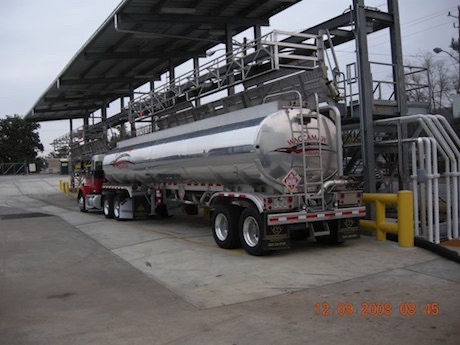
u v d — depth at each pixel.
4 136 84.12
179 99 16.12
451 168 9.54
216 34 18.81
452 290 6.04
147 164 13.30
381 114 10.96
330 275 7.06
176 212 14.01
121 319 5.47
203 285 6.84
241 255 8.86
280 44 9.57
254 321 5.18
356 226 9.34
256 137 8.53
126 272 7.95
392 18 11.03
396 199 9.25
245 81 11.04
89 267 8.46
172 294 6.45
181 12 16.00
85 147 23.16
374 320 5.03
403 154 10.36
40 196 31.92
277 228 8.41
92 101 30.86
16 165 71.94
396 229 9.25
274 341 4.58
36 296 6.62
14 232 13.41
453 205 9.59
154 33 16.86
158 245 10.39
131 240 11.27
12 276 7.90
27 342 4.82
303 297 6.00
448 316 5.07
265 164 8.59
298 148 8.85
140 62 22.73
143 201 15.08
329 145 9.30
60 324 5.37
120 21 15.81
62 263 8.88
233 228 9.31
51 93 26.88
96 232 12.89
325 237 9.52
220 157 9.57
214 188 10.69
